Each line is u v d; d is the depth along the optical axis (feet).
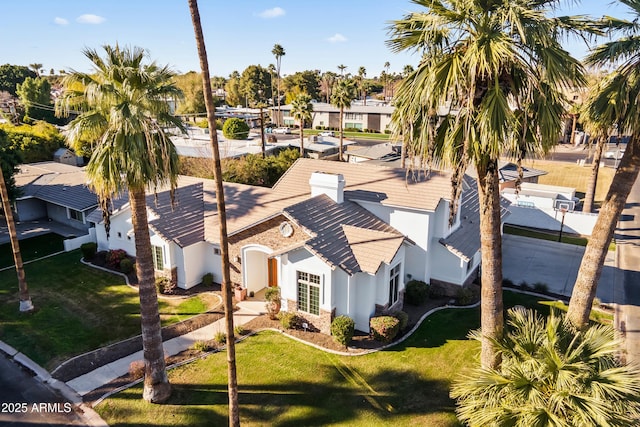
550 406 31.35
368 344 61.00
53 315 68.39
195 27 32.50
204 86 33.86
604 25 44.21
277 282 77.66
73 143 44.55
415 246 75.72
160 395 49.01
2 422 46.11
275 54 386.32
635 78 45.29
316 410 48.11
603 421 28.94
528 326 38.17
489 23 33.58
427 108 35.83
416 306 73.15
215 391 50.98
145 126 41.78
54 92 246.47
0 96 250.98
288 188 85.51
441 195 73.61
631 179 47.47
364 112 309.83
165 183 47.67
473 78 32.37
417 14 35.29
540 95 34.01
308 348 59.82
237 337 62.69
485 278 40.60
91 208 107.04
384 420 46.73
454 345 60.64
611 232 49.47
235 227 77.56
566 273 86.99
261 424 46.01
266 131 281.74
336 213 73.61
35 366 55.77
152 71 45.09
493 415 32.09
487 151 34.81
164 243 76.54
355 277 63.57
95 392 50.90
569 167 195.52
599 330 37.24
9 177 105.81
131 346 60.29
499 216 39.32
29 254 94.94
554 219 115.55
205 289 78.69
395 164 155.33
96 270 86.33
